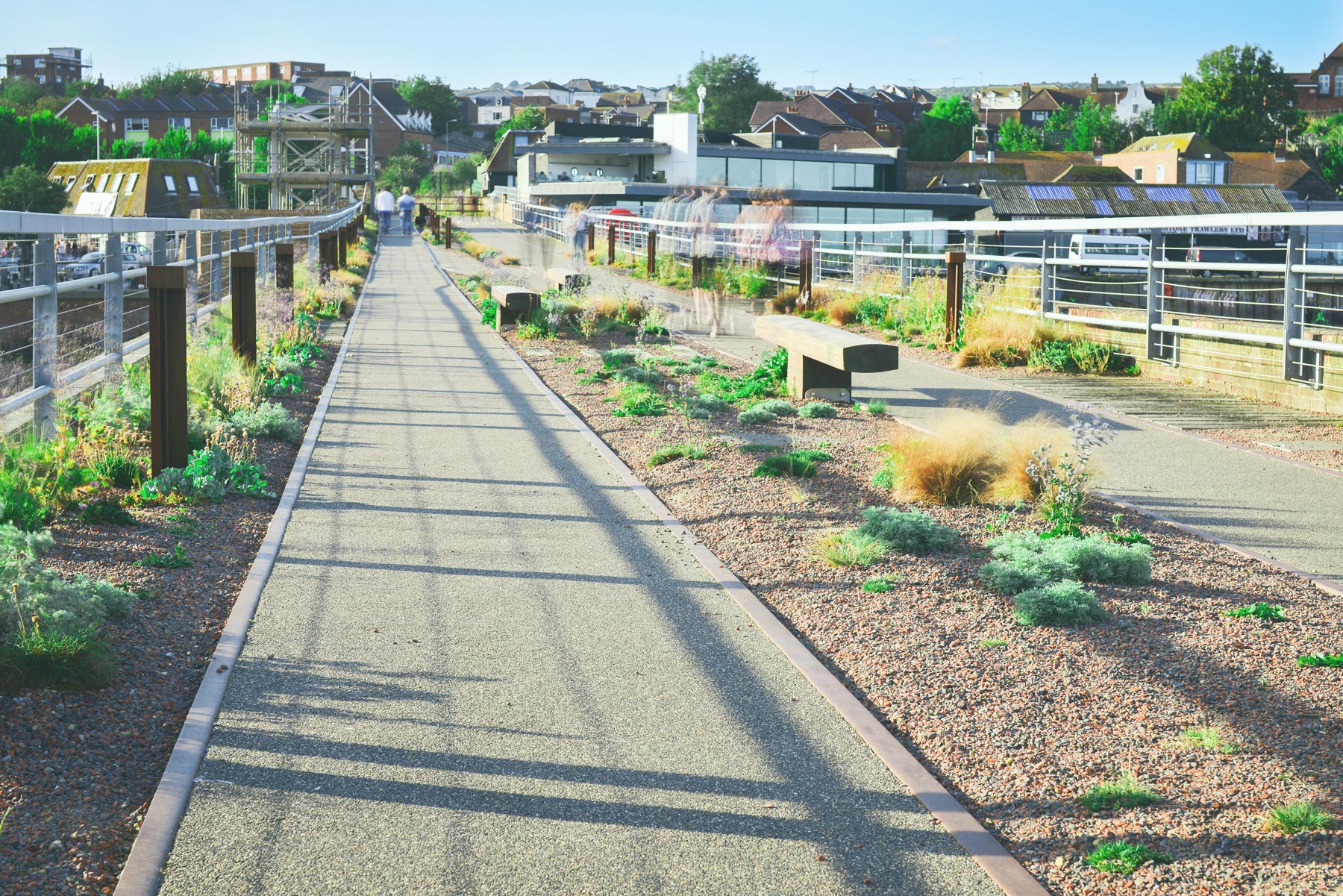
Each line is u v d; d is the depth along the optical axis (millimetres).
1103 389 12367
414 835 3504
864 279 20297
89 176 104000
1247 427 10133
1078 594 5402
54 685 4328
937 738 4195
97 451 7672
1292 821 3498
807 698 4523
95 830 3484
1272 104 119625
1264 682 4605
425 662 4832
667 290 24703
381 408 10867
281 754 3988
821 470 8320
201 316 13414
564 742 4133
